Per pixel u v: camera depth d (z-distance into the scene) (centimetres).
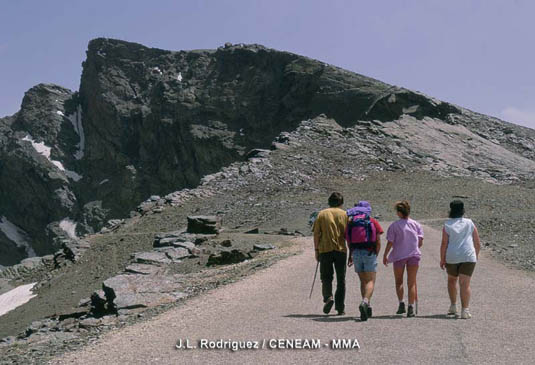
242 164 6594
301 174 6159
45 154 17838
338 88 12156
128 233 4519
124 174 15612
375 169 6556
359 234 1056
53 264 4100
